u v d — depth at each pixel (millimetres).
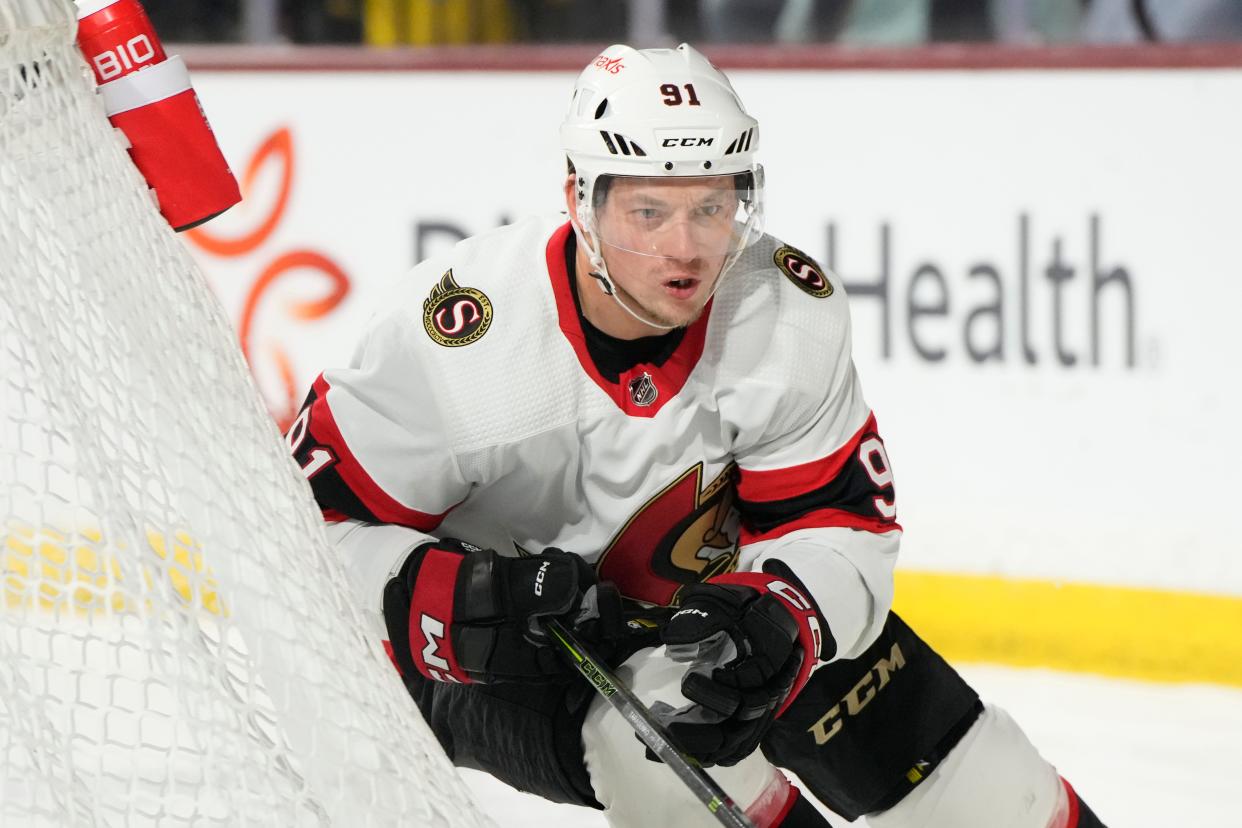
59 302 4926
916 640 8359
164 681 4723
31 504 4941
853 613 7383
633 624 7742
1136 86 14688
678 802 7094
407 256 16625
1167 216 14711
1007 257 15078
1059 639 14773
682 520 7773
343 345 16781
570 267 7352
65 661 6977
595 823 10695
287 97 16719
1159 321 14758
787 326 7512
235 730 4828
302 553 5273
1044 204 14977
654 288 6984
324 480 7477
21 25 4785
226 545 5012
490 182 16391
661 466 7562
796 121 15602
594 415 7402
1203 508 14641
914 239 15344
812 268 7840
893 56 15234
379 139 16562
